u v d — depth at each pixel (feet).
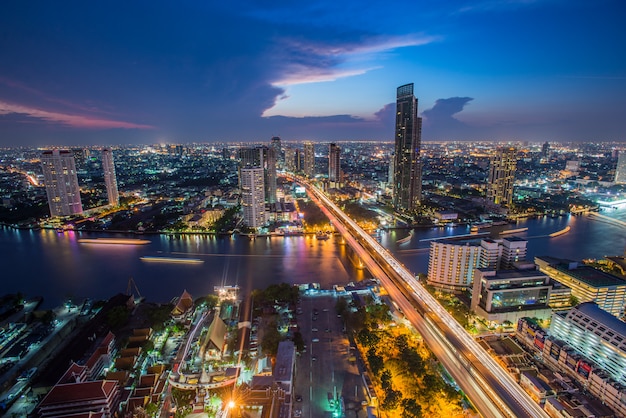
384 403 630.74
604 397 619.26
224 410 595.47
